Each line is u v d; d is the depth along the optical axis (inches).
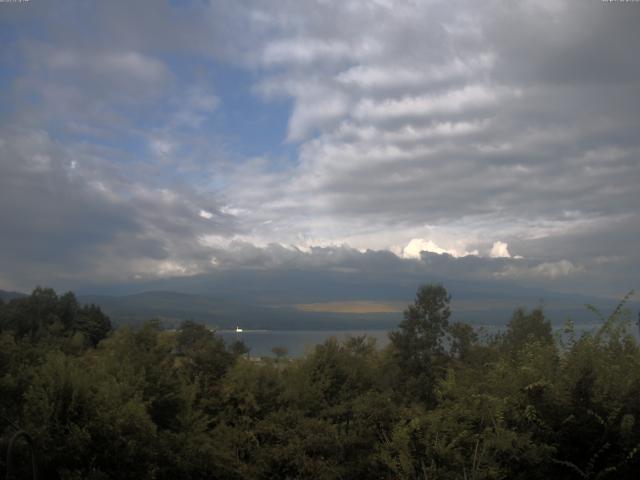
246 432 466.9
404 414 369.4
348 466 400.5
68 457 313.1
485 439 234.7
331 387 534.3
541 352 252.4
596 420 222.2
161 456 361.1
